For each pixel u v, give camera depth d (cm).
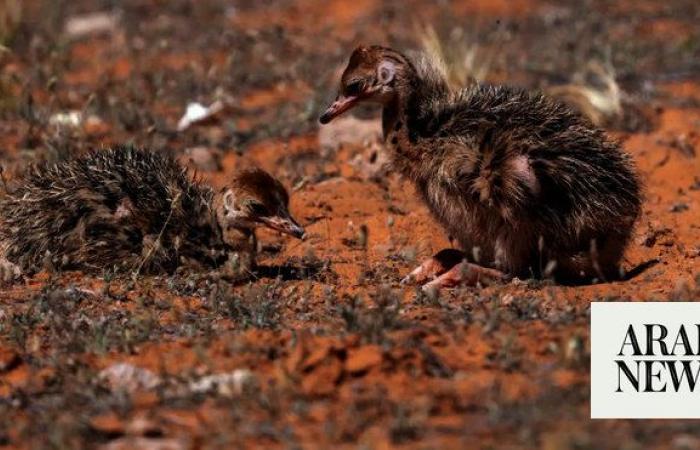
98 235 2077
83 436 1456
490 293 1919
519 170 1916
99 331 1761
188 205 2086
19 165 2583
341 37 3616
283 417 1488
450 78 2898
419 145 2017
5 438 1466
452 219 2034
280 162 2711
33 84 3144
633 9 3831
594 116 2906
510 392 1526
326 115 2094
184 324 1836
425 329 1697
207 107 2977
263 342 1689
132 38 3656
